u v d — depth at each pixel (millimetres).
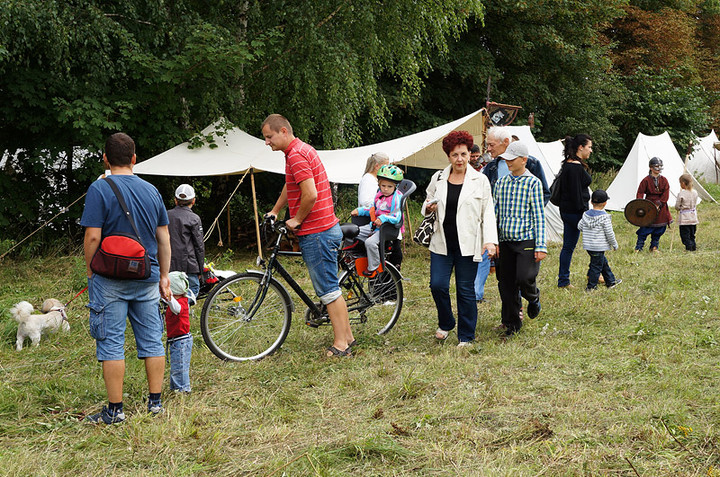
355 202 13984
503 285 4734
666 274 6820
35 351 4699
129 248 3170
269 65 10414
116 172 3312
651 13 23250
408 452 2854
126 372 4145
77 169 9188
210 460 2865
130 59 8742
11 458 2854
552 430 3025
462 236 4441
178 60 9023
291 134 4309
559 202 6371
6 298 6477
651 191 8781
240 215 11938
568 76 20016
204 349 4582
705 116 21953
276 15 10414
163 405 3590
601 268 6336
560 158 13445
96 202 3176
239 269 8359
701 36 28391
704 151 21594
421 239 4590
